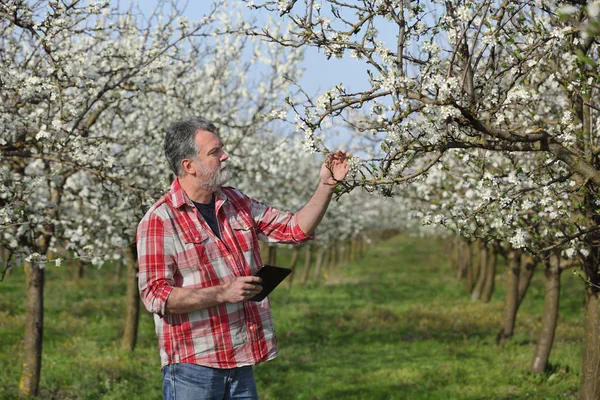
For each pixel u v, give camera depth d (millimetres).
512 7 4465
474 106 4438
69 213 13414
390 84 4117
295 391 11344
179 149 3820
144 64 7746
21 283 26719
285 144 13422
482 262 25750
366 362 14078
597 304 7363
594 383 7391
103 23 9352
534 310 22516
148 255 3705
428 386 11484
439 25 4430
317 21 4578
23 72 7582
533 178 5812
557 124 6047
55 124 6648
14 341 14977
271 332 3951
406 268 41438
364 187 4336
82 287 26578
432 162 4363
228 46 13406
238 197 4105
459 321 20031
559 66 5922
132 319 14734
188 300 3570
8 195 7500
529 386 11453
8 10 6176
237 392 3857
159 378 12273
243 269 3885
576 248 6578
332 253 41656
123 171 8734
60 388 11336
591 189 5594
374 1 4418
